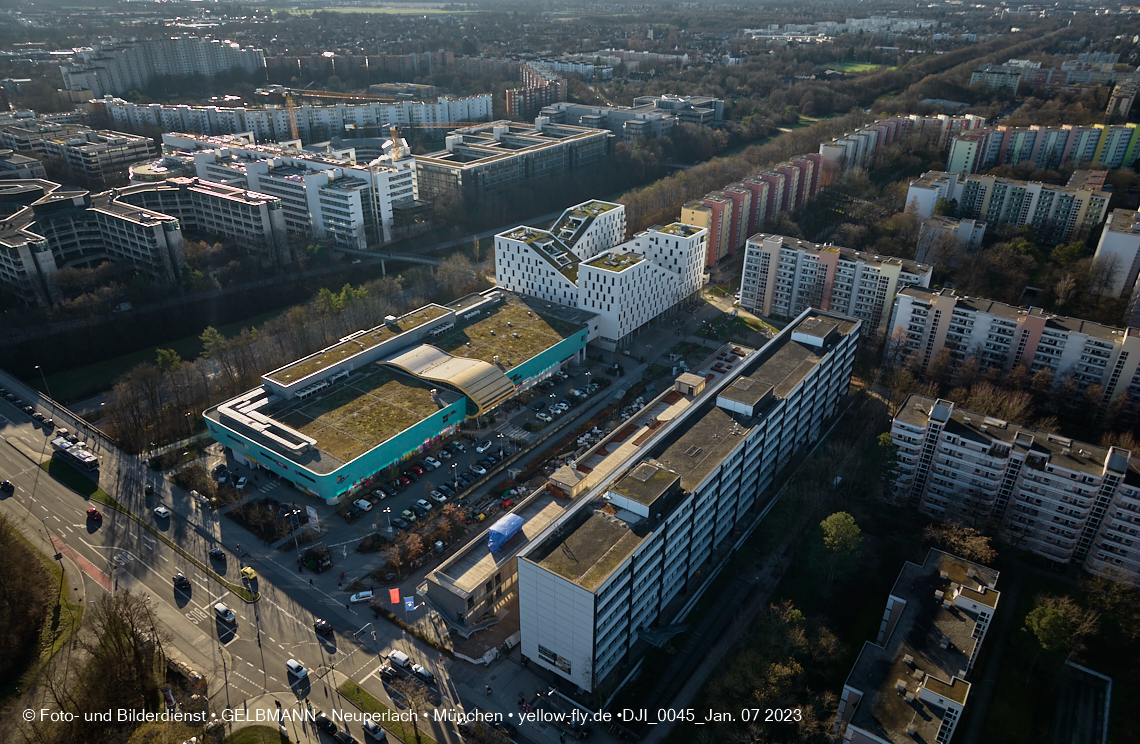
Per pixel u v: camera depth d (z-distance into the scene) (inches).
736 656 6712.6
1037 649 6692.9
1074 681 6663.4
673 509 6806.1
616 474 7293.3
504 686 6496.1
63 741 5812.0
